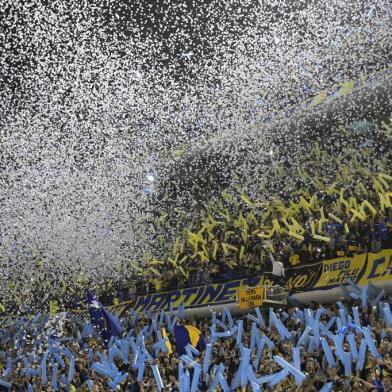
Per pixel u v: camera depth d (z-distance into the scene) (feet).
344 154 99.96
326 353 64.59
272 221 99.19
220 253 106.32
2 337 125.80
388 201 88.33
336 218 89.71
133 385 75.92
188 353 77.00
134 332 102.42
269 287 92.32
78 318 120.78
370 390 55.52
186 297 106.63
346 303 83.97
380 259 86.28
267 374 65.87
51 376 95.71
